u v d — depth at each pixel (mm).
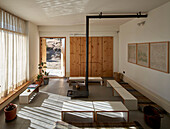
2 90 3941
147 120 2980
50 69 10695
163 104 3547
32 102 4195
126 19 5773
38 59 7438
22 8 3934
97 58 7883
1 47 3867
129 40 6133
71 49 7750
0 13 3822
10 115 3084
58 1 3383
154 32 4086
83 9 4117
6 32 4125
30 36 6020
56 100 4379
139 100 4066
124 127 2787
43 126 2906
